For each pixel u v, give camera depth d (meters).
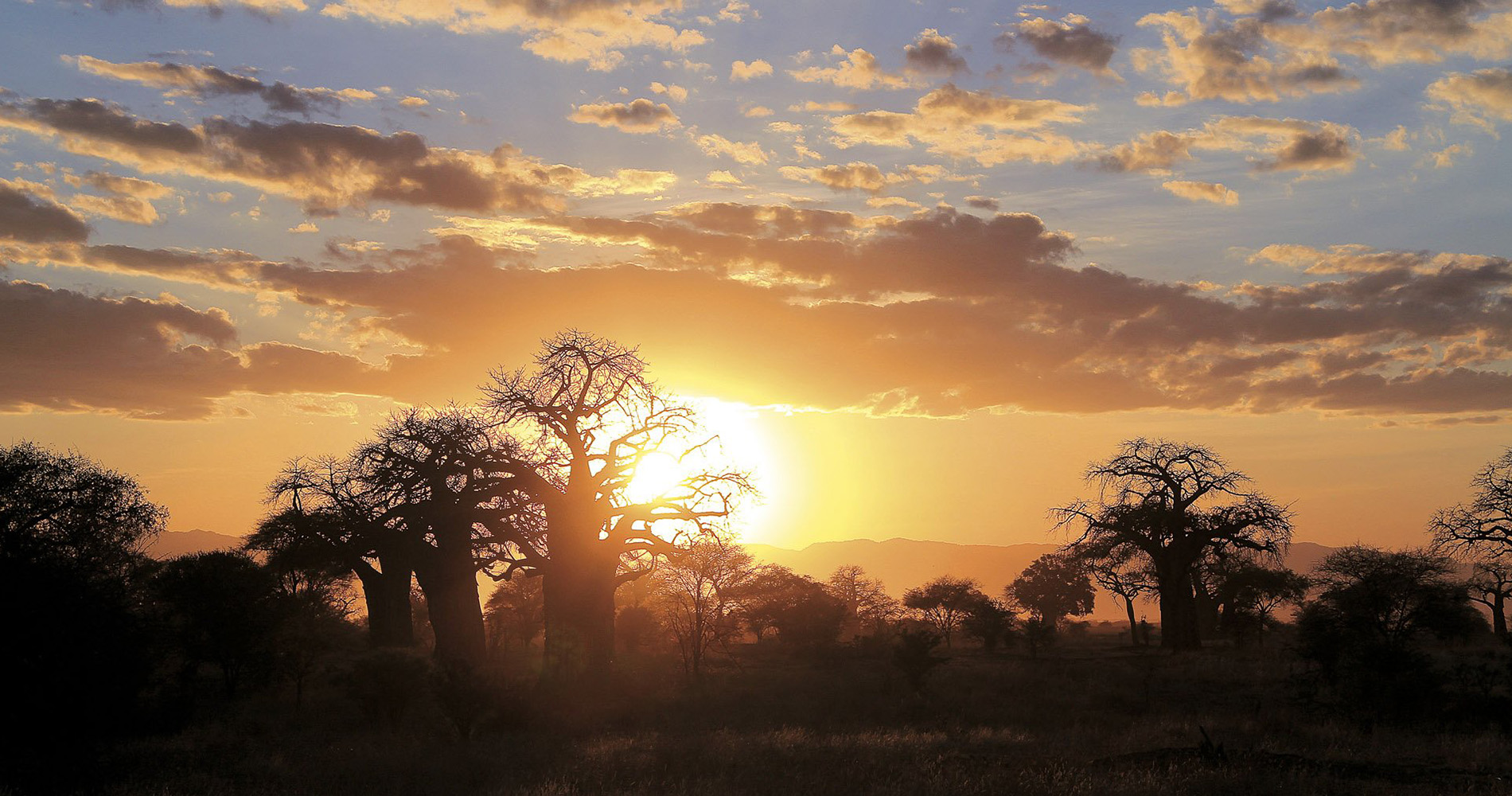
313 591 37.72
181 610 28.25
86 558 18.73
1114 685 32.06
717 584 39.50
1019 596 83.69
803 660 45.06
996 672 36.41
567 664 33.84
